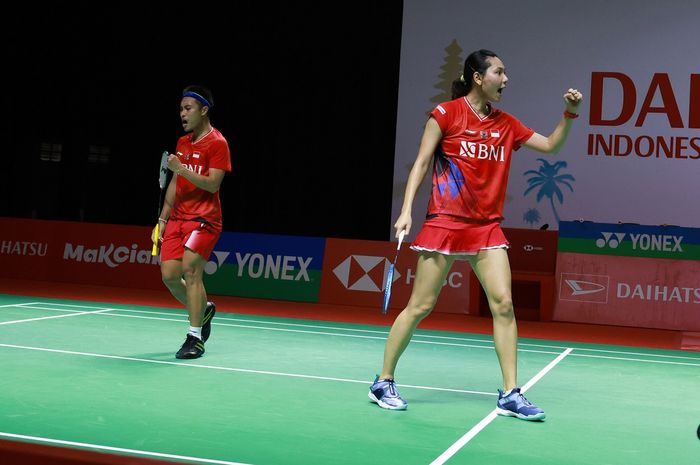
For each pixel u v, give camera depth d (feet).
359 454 10.59
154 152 54.85
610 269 33.45
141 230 37.55
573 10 42.70
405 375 17.47
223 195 53.47
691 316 32.40
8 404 12.59
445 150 13.75
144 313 27.09
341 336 24.06
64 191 56.95
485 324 30.55
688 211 41.50
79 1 52.85
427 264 13.66
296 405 13.61
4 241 39.19
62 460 9.51
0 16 53.78
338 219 52.39
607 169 42.32
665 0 41.65
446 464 10.27
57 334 20.89
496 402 14.69
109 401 13.19
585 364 20.83
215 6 51.01
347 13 49.42
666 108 41.70
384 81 49.75
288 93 51.19
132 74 53.31
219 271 36.81
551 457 10.90
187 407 13.05
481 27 43.73
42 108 55.52
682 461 11.00
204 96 17.92
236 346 20.61
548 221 42.96
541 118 43.24
